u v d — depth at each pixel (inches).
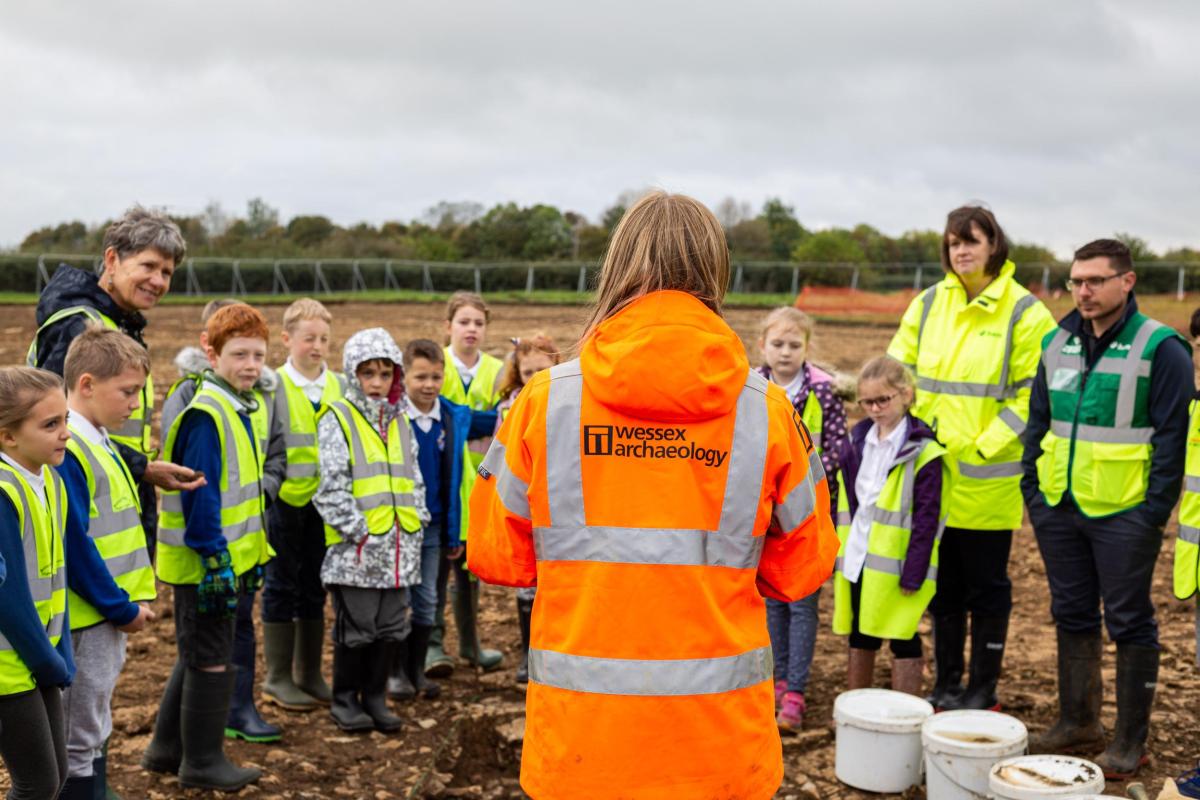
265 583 208.4
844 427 207.5
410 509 197.0
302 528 207.9
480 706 209.6
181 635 164.1
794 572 97.0
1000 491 193.9
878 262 1919.3
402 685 213.6
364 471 193.3
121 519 141.6
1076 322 180.4
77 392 138.4
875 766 170.2
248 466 172.4
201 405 160.4
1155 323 172.7
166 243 158.2
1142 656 172.1
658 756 89.0
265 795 167.2
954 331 204.4
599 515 91.0
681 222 95.0
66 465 132.9
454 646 251.9
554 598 92.3
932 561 187.5
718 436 91.5
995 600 197.0
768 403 94.3
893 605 189.3
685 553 90.4
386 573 192.2
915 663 195.0
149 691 213.6
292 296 1412.4
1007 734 160.7
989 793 153.5
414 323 1030.4
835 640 255.0
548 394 93.6
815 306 1364.4
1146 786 168.1
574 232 2079.2
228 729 190.4
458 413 225.8
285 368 216.7
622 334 92.2
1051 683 220.4
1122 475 171.8
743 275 1610.5
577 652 90.5
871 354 797.9
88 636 134.6
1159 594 278.8
